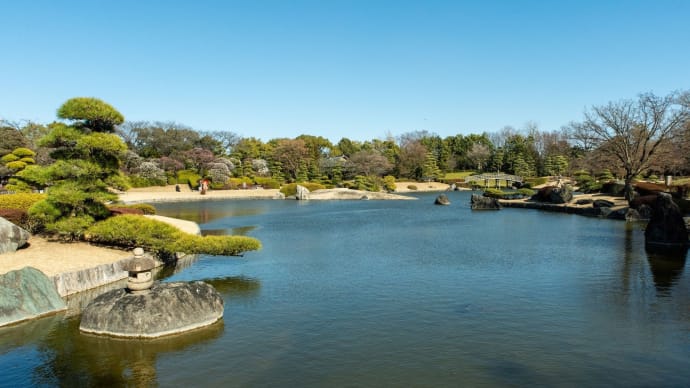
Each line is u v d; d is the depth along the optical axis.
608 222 42.12
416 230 38.06
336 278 20.62
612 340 12.92
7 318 14.73
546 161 115.81
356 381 10.66
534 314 15.22
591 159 55.97
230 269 22.83
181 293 14.57
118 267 20.86
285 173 114.06
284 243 31.12
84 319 14.16
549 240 31.42
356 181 98.06
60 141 22.91
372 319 14.94
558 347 12.48
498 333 13.55
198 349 12.60
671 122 49.53
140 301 13.99
